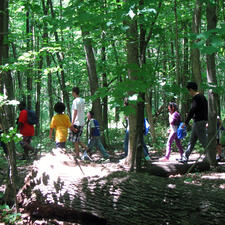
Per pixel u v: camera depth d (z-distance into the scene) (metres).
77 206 3.51
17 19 11.15
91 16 2.83
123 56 10.76
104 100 9.98
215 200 2.71
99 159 8.03
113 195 3.24
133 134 6.06
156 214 2.95
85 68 11.77
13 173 3.95
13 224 3.70
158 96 17.89
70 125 7.20
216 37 1.91
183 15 9.04
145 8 3.05
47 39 6.64
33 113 8.06
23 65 4.66
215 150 6.27
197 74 7.10
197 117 6.27
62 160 4.07
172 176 5.53
